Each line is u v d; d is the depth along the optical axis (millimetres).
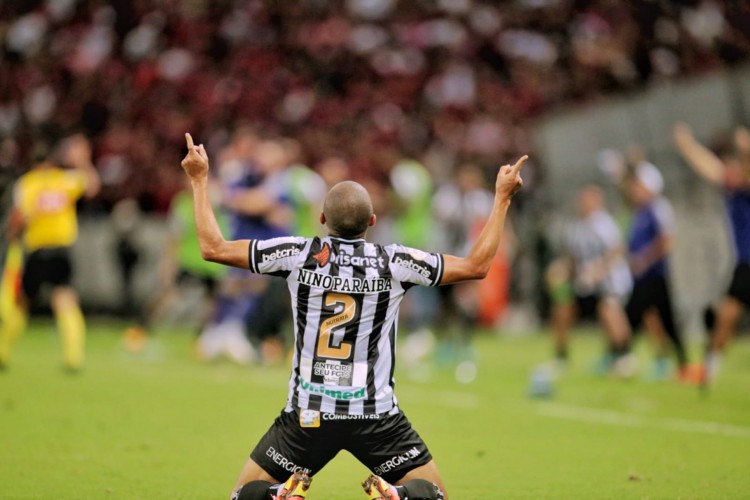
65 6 91438
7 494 19297
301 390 14969
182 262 47375
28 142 77125
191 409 30734
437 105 91375
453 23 96812
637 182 39875
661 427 28094
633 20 86875
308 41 93625
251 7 94250
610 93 84188
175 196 74688
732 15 75625
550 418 29812
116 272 67500
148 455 23516
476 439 26156
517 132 87875
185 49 90312
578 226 43375
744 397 34812
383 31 95875
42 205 38250
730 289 34031
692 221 54500
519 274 68875
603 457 23625
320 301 15070
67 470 21609
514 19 96812
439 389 37188
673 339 39625
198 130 83250
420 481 14766
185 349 51969
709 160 34656
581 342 59875
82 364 42594
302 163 82938
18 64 87250
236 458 23359
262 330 44406
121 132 80875
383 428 14875
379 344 15148
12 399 31578
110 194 75312
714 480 20906
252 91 88750
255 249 15180
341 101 90250
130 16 91000
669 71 80750
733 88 49031
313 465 15062
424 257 15297
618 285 42406
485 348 55469
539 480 21062
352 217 15258
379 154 84188
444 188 65125
